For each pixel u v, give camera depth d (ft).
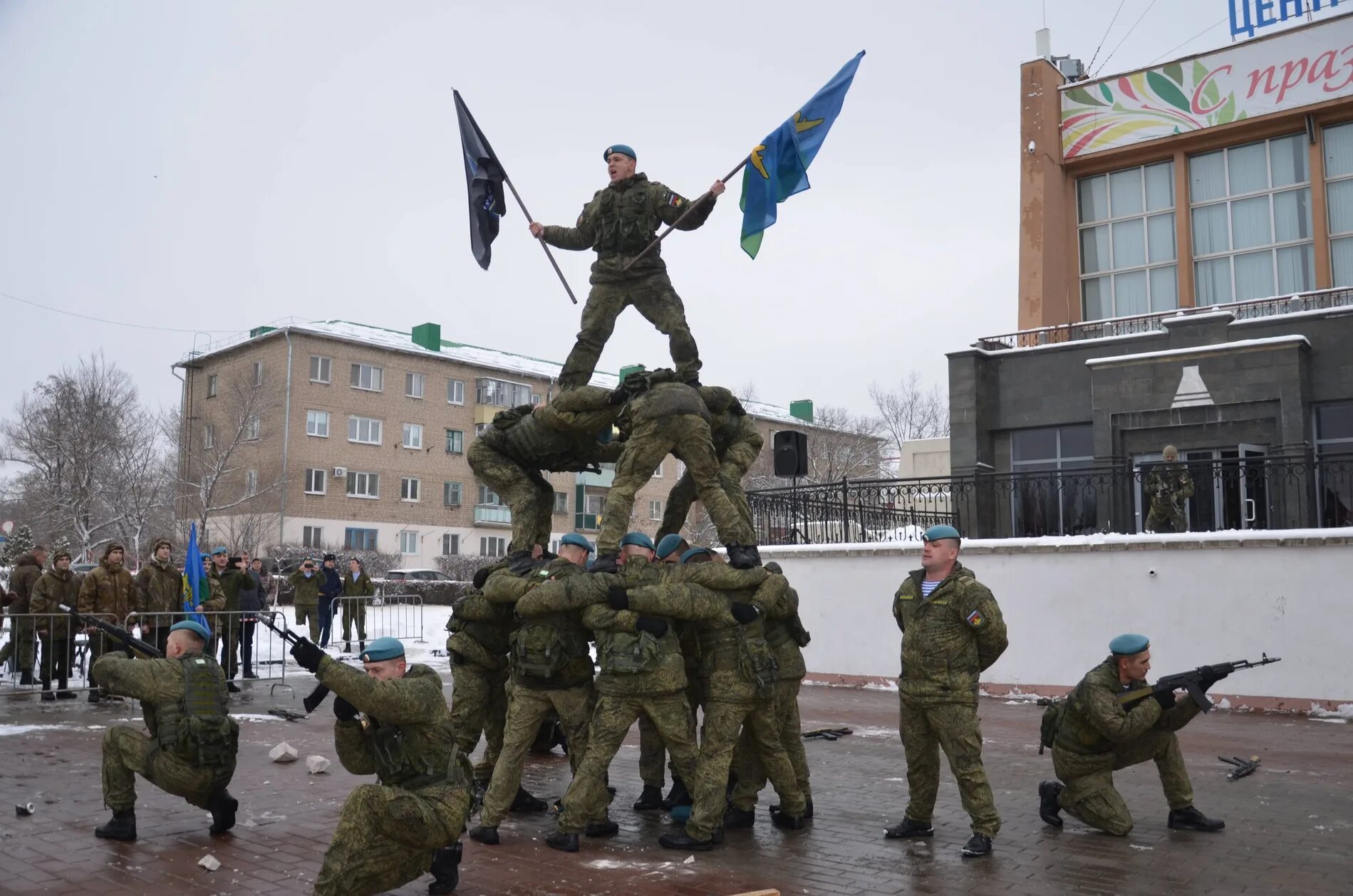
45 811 25.03
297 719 40.93
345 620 66.59
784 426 195.62
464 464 180.24
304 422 160.66
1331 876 20.04
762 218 28.30
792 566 57.67
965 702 21.97
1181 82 71.77
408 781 17.19
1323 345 58.80
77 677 50.52
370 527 167.12
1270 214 69.31
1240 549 45.11
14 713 40.70
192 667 22.57
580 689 23.54
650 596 22.20
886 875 20.22
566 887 19.30
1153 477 49.90
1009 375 68.90
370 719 17.30
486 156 31.45
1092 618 48.19
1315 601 43.39
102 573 44.83
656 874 20.24
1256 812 25.75
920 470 94.84
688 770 22.97
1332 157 67.36
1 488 187.11
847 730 39.45
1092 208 76.18
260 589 57.36
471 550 179.93
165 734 22.00
